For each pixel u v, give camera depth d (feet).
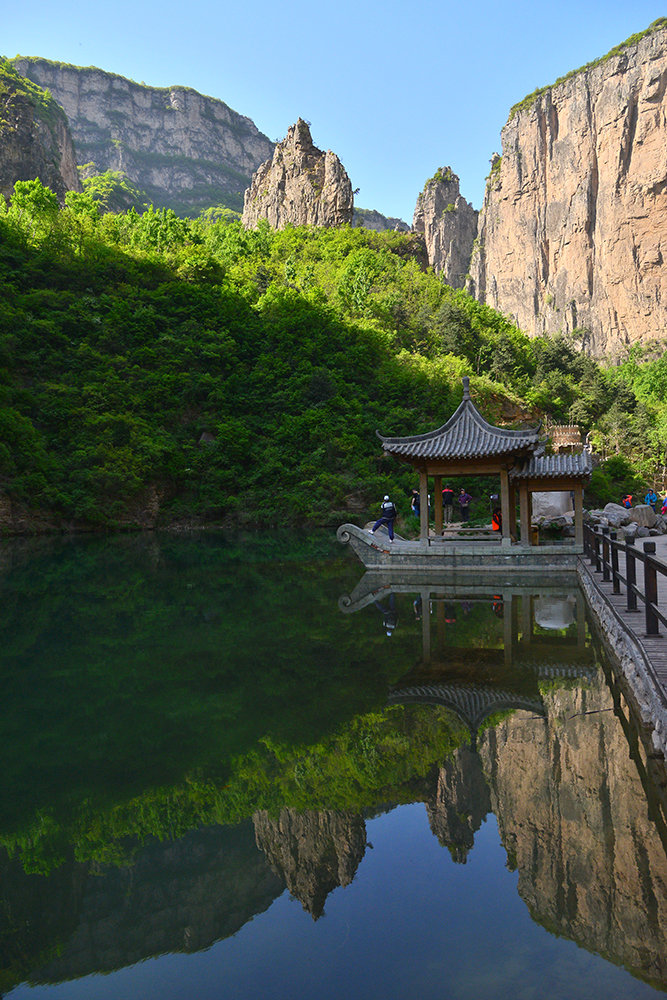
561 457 69.72
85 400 189.26
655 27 479.00
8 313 204.03
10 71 491.31
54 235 263.49
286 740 23.56
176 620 46.26
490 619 45.06
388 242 405.39
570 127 526.98
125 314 226.58
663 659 24.58
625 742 22.33
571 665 32.78
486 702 27.17
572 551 67.82
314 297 279.08
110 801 19.35
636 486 197.47
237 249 358.43
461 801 18.72
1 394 173.17
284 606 51.88
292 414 208.74
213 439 197.26
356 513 169.27
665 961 12.16
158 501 175.11
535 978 11.69
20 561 93.45
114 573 77.41
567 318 517.55
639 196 476.54
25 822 18.24
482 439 68.39
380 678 31.07
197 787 20.11
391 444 69.82
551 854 15.87
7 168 332.60
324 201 419.54
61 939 13.66
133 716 26.35
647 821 17.16
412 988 11.53
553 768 20.47
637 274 478.59
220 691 29.40
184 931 13.64
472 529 80.84
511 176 574.15
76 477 163.12
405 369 243.40
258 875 15.66
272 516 171.42
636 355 456.86
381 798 19.07
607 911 13.73
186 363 221.46
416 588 60.80
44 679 31.50
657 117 469.57
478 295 614.34
